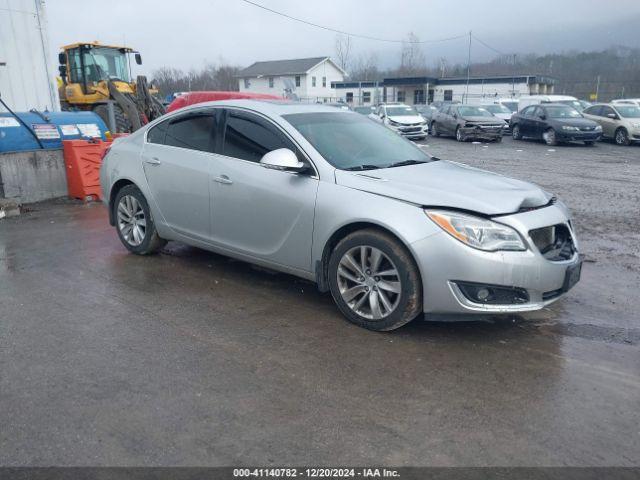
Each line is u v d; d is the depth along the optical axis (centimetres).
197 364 360
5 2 1074
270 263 475
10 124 894
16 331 409
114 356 371
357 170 439
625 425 299
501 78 5153
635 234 723
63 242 657
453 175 455
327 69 6675
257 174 467
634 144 2128
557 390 334
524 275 376
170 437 285
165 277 529
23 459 267
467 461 269
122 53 1711
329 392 329
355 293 417
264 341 395
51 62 1165
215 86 7381
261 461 268
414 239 379
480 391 332
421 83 5353
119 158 593
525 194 414
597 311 460
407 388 334
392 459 270
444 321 422
